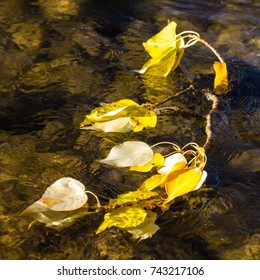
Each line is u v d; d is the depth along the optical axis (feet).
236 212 3.84
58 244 3.70
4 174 3.93
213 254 3.70
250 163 4.04
